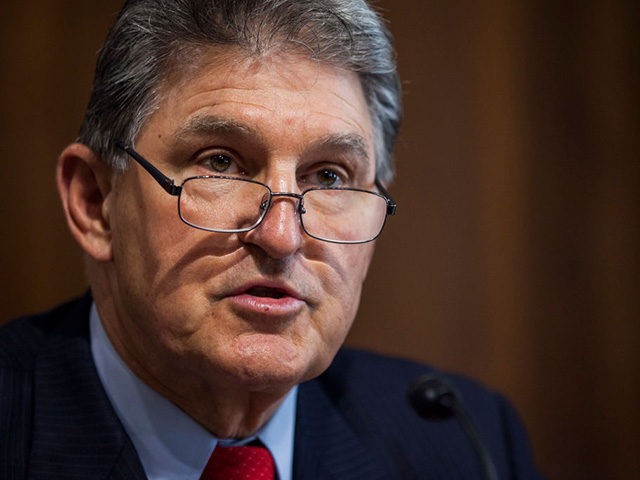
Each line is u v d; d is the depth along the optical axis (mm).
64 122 2764
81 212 1674
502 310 2988
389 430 2012
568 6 3105
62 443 1615
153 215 1498
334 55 1558
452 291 2967
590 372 3008
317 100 1521
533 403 2982
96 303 1754
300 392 1946
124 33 1582
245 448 1703
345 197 1603
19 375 1746
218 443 1700
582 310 3021
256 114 1462
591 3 3113
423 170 2977
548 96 3068
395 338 2922
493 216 3002
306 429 1864
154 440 1668
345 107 1566
